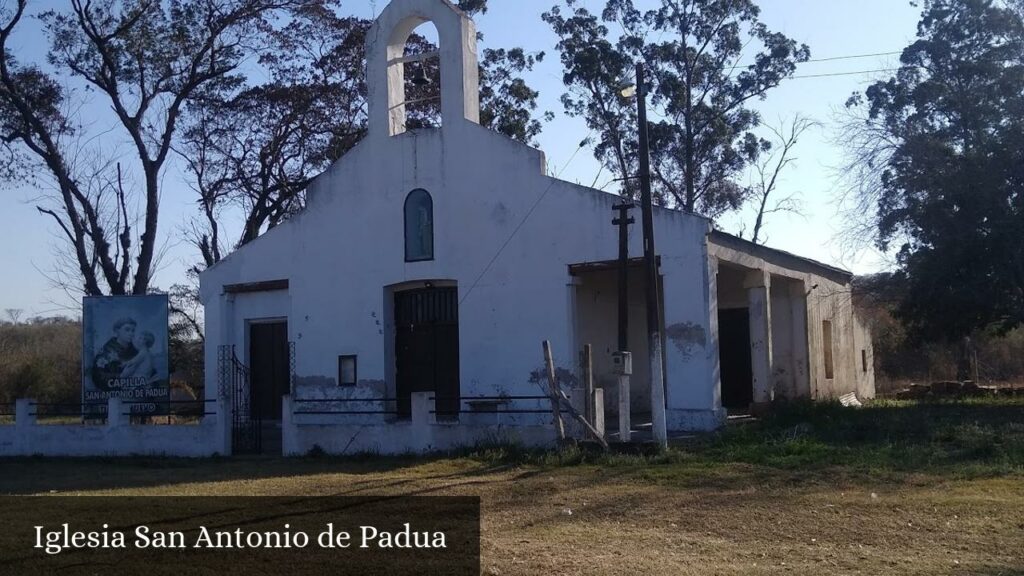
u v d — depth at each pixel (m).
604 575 9.02
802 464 15.93
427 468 16.75
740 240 22.47
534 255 22.25
